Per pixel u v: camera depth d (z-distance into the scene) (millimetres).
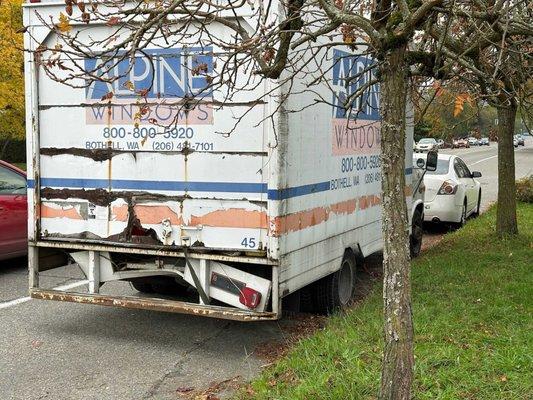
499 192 10703
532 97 5715
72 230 6246
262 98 5492
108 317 7113
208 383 5215
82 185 6172
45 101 6223
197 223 5801
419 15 3365
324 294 6855
